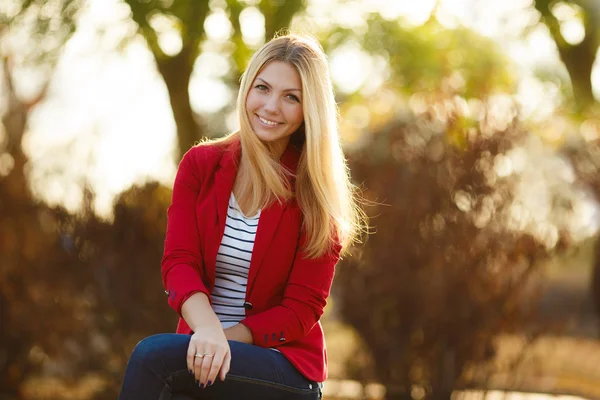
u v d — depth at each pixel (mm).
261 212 3572
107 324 9570
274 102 3559
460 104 8625
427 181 8508
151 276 9523
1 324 9789
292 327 3514
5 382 9883
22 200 9664
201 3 10828
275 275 3586
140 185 9555
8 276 9703
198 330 3268
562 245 8602
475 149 8453
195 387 3268
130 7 10742
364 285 8734
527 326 8695
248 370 3352
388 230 8617
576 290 13164
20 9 10906
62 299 9695
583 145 10586
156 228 9539
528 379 9508
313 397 3582
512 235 8438
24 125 9805
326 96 3625
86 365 9742
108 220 9523
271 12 11391
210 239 3568
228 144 3807
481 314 8539
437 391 8672
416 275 8562
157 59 11898
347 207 3779
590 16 14297
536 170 8727
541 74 13336
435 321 8562
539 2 13633
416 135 8703
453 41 12352
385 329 8758
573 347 11828
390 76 12125
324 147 3596
